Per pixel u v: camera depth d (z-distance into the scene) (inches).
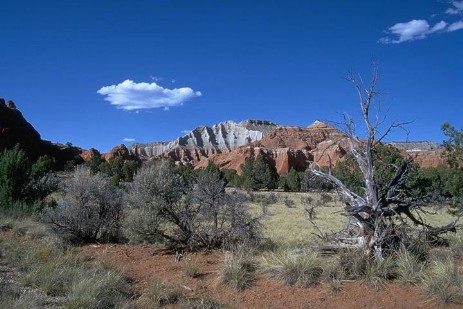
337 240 388.8
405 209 387.9
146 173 463.5
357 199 380.5
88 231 505.4
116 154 6190.9
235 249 417.4
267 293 309.4
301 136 6727.4
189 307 281.4
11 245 436.5
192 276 352.8
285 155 5423.2
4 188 716.7
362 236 361.4
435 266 324.5
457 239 426.3
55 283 306.2
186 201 460.8
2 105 4060.0
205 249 437.7
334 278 320.5
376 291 300.2
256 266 359.6
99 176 550.6
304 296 300.2
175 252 442.9
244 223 451.5
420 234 393.7
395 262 332.8
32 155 3917.3
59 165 3668.8
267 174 2780.5
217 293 314.7
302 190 2509.8
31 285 310.3
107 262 382.6
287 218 841.5
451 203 835.4
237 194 470.6
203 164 5994.1
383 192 389.7
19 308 246.8
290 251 381.1
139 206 480.7
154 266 390.0
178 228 476.7
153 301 290.4
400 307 275.9
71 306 261.7
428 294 287.0
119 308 269.4
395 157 612.7
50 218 486.0
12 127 3971.5
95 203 520.1
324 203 1236.5
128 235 493.0
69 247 454.0
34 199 747.4
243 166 3262.8
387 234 353.7
